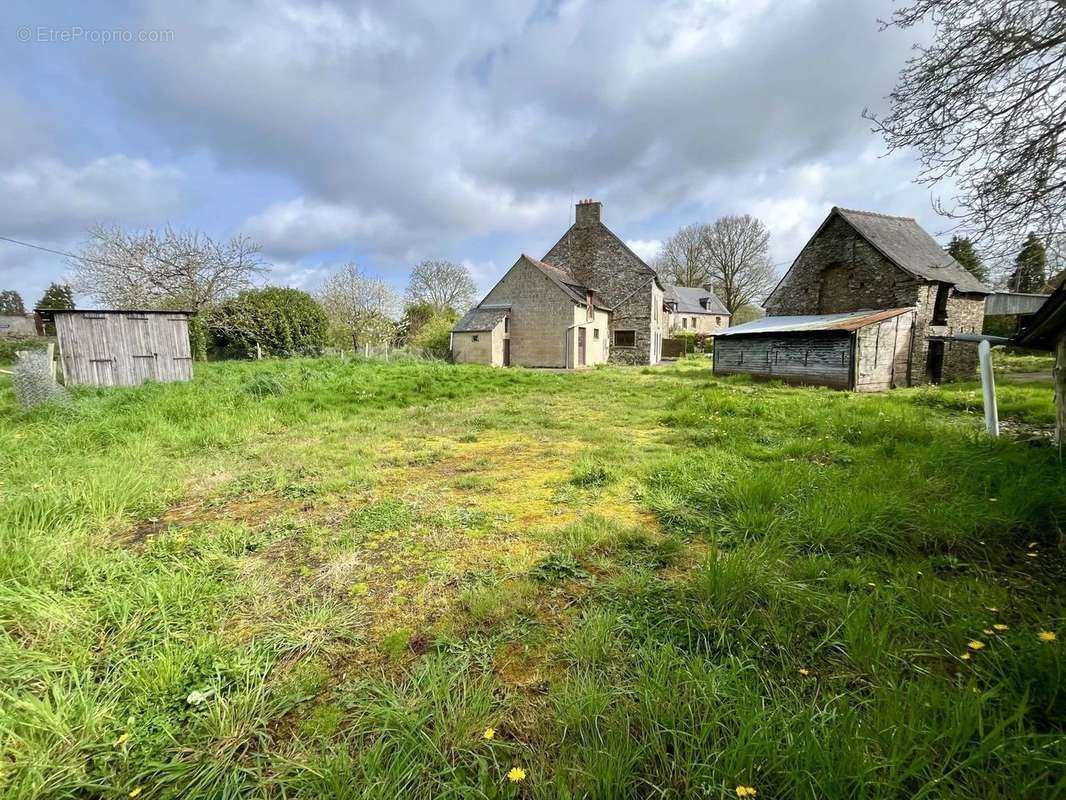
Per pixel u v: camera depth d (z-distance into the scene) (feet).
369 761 4.79
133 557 9.30
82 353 37.73
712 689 5.58
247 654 6.56
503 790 4.55
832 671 6.11
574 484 14.43
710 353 120.67
